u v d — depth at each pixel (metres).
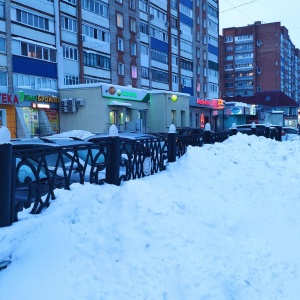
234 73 101.50
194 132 20.62
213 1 57.94
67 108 30.22
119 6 38.12
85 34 33.88
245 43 100.19
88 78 34.19
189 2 51.19
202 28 54.66
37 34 28.72
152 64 43.56
